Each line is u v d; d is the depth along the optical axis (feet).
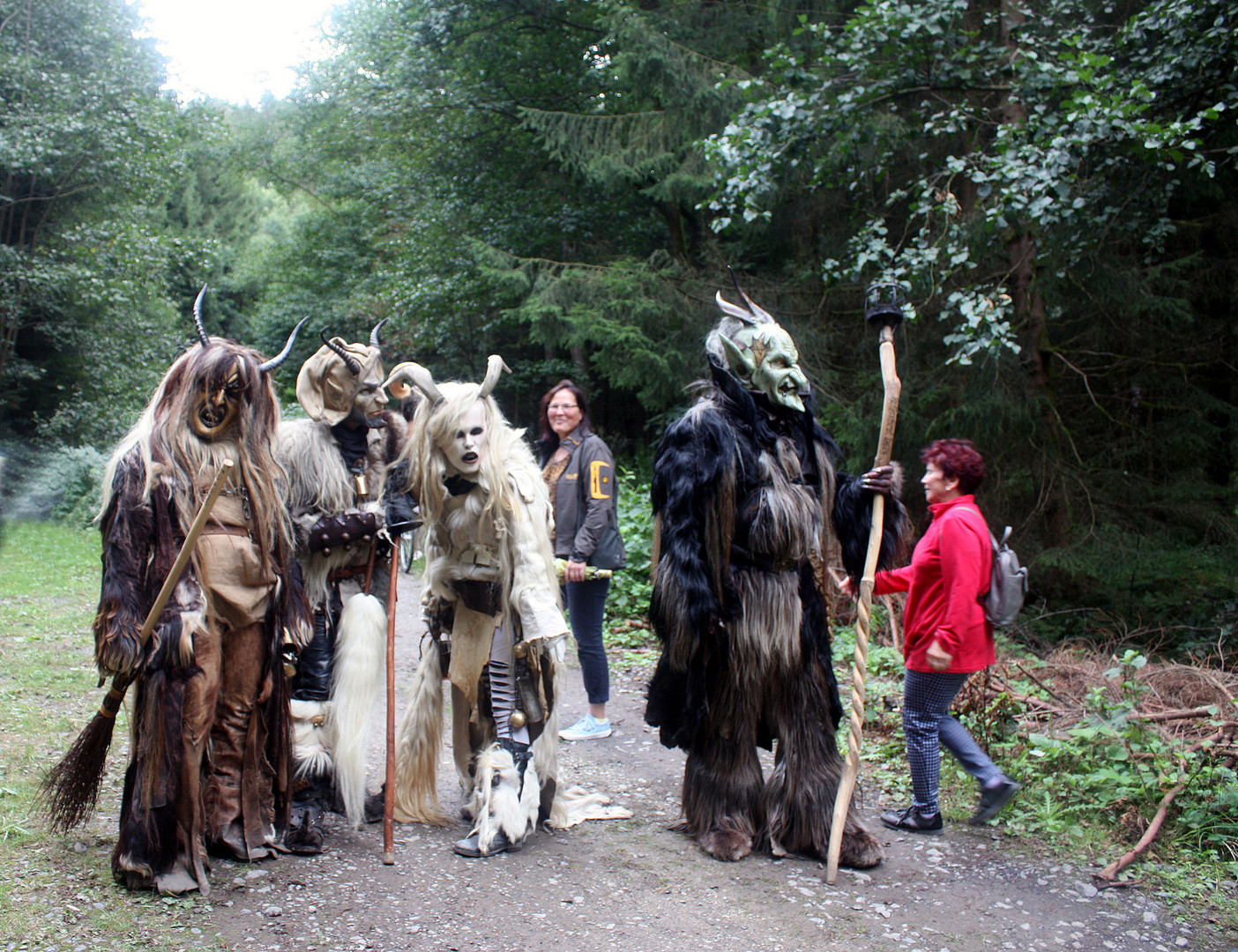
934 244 29.12
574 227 54.60
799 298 42.65
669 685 12.65
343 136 72.69
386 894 11.07
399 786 13.23
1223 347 39.11
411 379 12.25
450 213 59.00
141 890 10.59
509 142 58.39
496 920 10.59
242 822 11.71
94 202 58.85
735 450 12.14
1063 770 14.80
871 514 12.68
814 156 30.45
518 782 12.58
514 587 12.43
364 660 12.44
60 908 10.09
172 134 61.21
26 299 55.72
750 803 12.73
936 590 13.01
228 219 119.34
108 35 57.06
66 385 60.23
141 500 10.39
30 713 16.70
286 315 89.04
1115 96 23.95
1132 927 10.89
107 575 10.25
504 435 12.69
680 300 44.62
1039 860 12.53
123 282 58.90
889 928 10.70
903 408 35.81
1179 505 35.99
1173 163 27.37
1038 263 31.35
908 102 33.55
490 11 54.44
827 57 30.48
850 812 12.33
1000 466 35.83
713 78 44.06
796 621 12.24
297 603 11.64
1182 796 13.48
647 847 12.72
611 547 17.52
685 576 11.89
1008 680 18.53
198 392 10.83
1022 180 24.35
